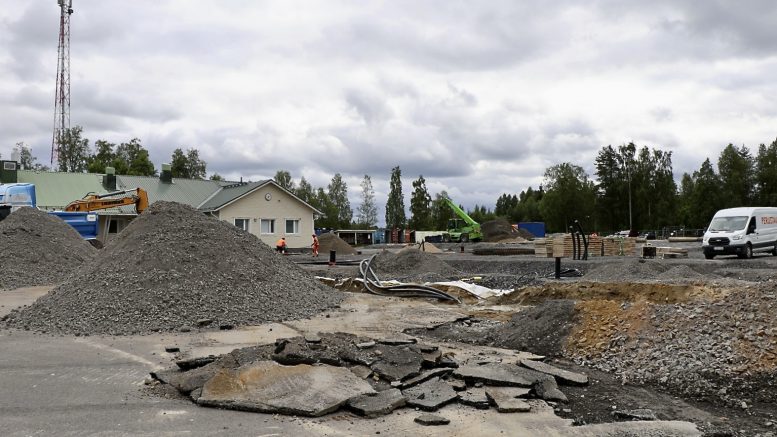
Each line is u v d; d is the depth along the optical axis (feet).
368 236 224.74
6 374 25.57
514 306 48.83
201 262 43.62
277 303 43.32
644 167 233.55
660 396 23.09
